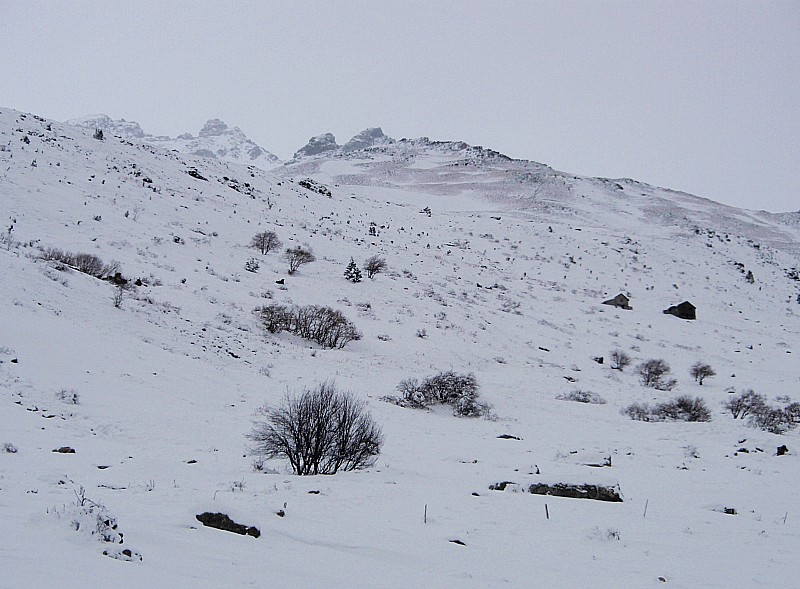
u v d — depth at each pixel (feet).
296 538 20.98
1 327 58.03
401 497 30.89
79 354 60.03
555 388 103.91
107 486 26.71
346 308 131.13
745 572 21.88
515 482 36.17
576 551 23.26
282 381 78.95
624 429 75.10
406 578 17.83
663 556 23.49
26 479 25.14
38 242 103.09
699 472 49.21
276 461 41.57
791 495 40.14
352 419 40.78
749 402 95.35
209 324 96.53
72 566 12.91
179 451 39.96
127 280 100.99
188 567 15.10
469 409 78.28
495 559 21.33
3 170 139.33
